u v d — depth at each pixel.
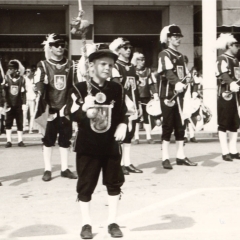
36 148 15.30
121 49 10.67
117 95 6.39
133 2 22.34
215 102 18.25
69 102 6.48
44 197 8.64
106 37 23.36
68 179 10.22
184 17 22.56
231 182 9.70
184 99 11.34
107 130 6.32
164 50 11.21
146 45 23.62
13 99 15.44
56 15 23.30
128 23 23.47
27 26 23.22
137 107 10.85
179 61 11.19
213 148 14.86
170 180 9.98
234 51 12.14
